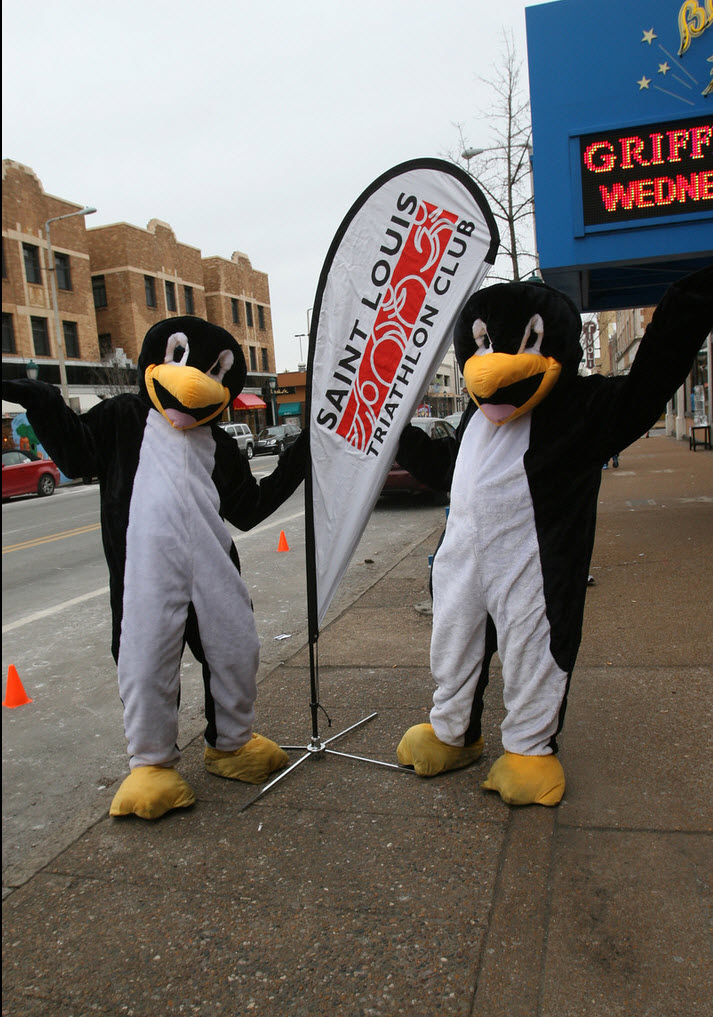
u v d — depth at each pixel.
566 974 2.13
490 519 2.92
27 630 6.76
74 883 2.73
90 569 9.53
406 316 3.28
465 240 3.20
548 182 6.44
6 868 2.87
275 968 2.25
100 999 2.19
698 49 6.04
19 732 4.53
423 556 8.59
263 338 51.00
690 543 7.62
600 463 2.98
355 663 4.91
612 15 6.20
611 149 6.28
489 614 3.03
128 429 3.18
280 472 3.61
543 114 6.40
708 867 2.52
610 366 57.94
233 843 2.91
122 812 3.11
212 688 3.29
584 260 6.45
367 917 2.43
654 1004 2.01
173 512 3.06
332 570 3.46
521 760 3.02
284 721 4.06
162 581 3.03
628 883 2.47
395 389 3.32
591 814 2.88
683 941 2.21
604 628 5.09
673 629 4.94
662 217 6.23
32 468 21.70
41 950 2.39
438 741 3.31
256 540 10.92
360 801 3.14
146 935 2.43
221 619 3.17
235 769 3.39
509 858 2.65
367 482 3.40
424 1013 2.05
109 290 36.78
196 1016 2.11
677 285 2.58
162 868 2.78
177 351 3.16
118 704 4.90
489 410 2.92
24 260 29.94
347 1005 2.10
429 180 3.21
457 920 2.38
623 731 3.54
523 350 2.84
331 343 3.35
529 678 2.94
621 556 7.28
